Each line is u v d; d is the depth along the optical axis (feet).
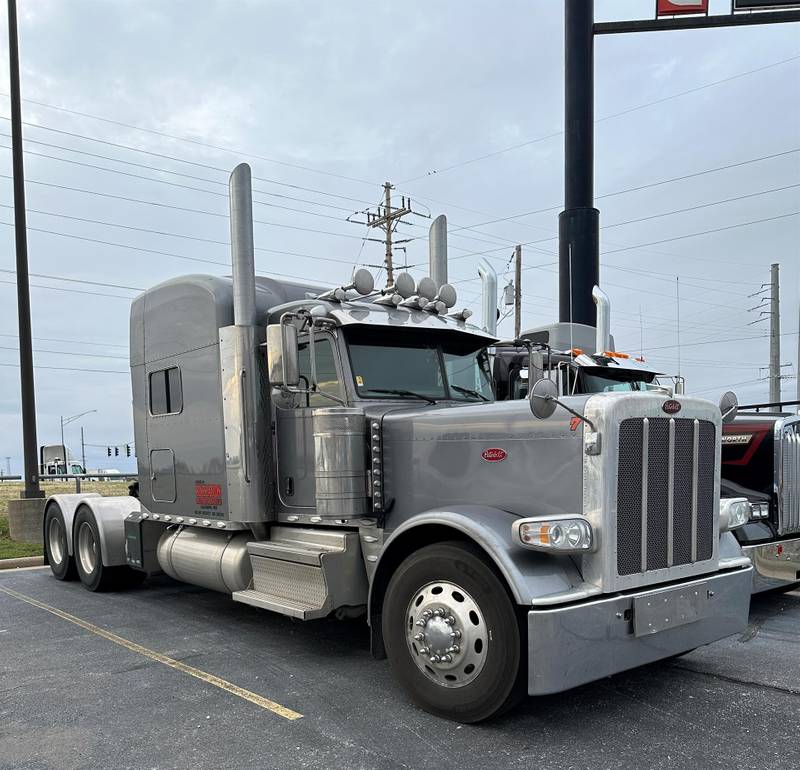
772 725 12.44
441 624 12.42
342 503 15.20
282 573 16.74
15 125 41.11
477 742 11.71
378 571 14.12
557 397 12.44
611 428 12.08
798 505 21.81
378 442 15.71
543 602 11.28
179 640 18.60
